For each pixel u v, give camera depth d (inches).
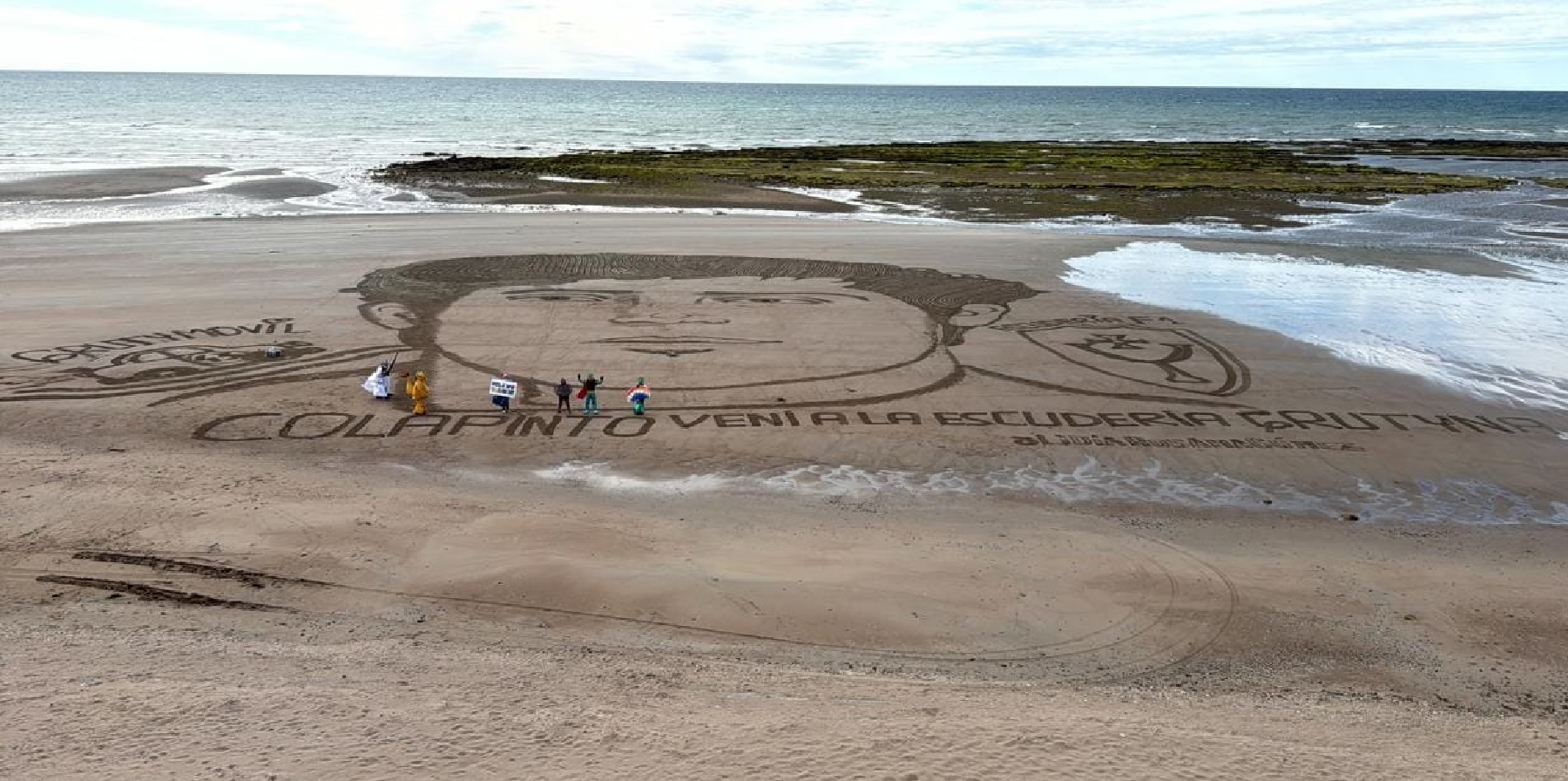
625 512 874.8
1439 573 784.9
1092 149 5521.7
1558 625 696.4
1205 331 1510.8
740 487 952.9
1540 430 1127.6
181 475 914.1
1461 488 976.9
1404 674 626.2
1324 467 1021.2
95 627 611.8
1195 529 872.9
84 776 391.5
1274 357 1379.2
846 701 512.7
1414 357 1393.9
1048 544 823.7
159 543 759.7
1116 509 918.4
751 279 1843.0
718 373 1288.1
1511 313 1672.0
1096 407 1183.6
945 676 599.5
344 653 575.8
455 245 2143.2
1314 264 2108.8
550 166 3993.6
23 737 426.3
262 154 4658.0
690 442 1064.2
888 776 402.6
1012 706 517.0
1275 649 653.9
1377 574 776.9
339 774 396.2
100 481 886.4
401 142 5738.2
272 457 995.9
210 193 3073.3
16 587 679.7
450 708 472.4
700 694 518.0
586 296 1685.5
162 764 402.3
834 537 828.0
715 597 689.0
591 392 1142.3
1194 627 681.0
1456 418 1159.0
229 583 699.4
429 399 1172.5
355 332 1443.2
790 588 707.4
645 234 2352.4
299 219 2551.7
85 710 458.3
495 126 7716.5
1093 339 1461.6
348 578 713.0
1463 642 670.5
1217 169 4311.0
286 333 1429.6
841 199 3228.3
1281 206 3139.8
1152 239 2415.1
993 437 1091.3
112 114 7746.1
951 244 2253.9
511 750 421.4
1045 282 1861.5
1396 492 967.6
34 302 1577.3
